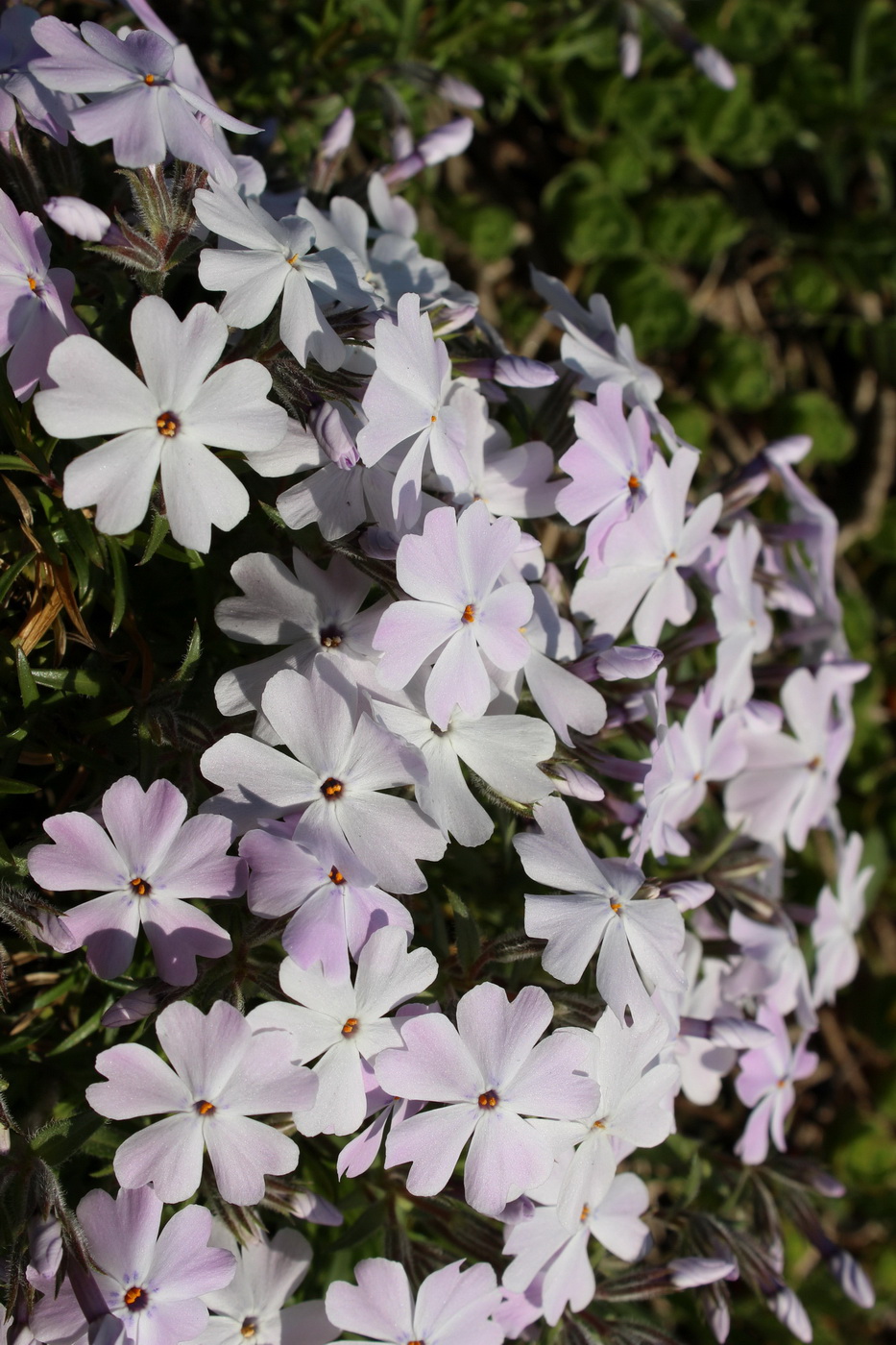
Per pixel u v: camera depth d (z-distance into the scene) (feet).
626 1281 0.71
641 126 1.02
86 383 0.61
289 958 0.62
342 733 0.63
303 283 0.65
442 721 0.64
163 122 0.64
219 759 0.63
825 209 1.19
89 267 0.68
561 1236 0.67
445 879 0.75
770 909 0.77
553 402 0.74
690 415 1.03
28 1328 0.62
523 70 0.98
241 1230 0.64
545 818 0.66
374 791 0.64
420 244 0.91
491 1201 0.64
